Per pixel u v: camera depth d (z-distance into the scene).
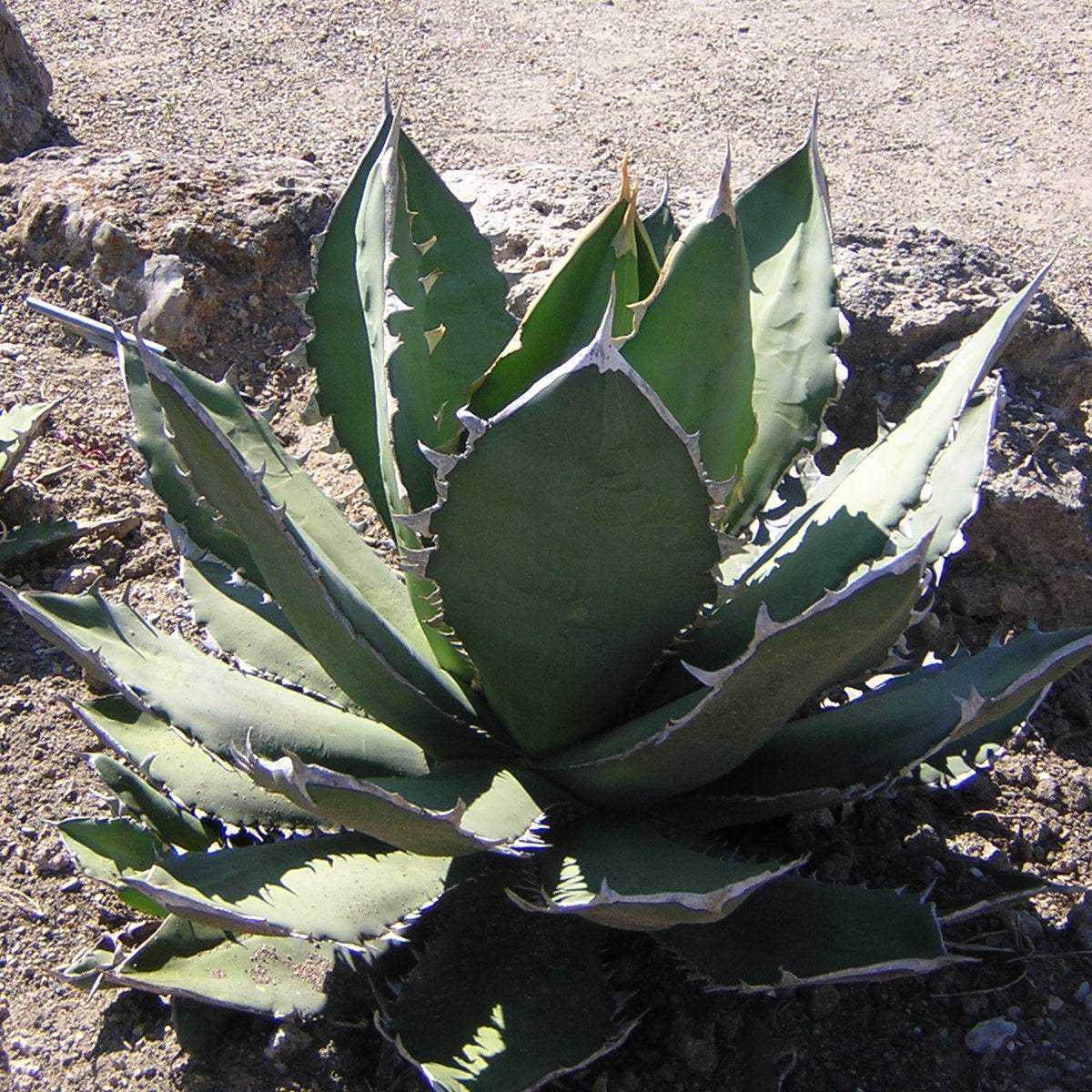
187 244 1.41
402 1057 0.86
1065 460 1.21
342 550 0.98
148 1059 0.93
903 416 1.24
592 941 0.89
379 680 0.89
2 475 1.21
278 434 1.36
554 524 0.80
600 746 0.89
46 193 1.46
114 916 1.00
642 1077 0.93
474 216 1.44
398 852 0.87
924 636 1.17
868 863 1.03
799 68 2.56
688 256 0.81
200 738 0.90
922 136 2.34
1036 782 1.10
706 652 0.90
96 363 1.39
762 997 0.96
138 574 1.22
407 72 2.44
